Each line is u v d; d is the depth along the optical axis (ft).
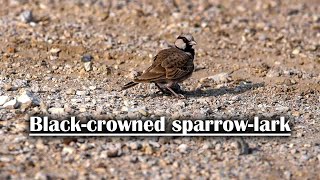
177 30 70.08
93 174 39.42
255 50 66.03
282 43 68.44
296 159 42.93
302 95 55.11
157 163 41.32
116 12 74.13
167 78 50.75
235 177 39.93
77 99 51.24
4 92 51.93
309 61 63.77
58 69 57.88
